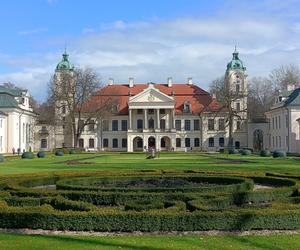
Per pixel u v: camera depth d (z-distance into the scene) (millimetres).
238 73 116500
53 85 100250
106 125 116438
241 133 111688
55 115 101625
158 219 14477
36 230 14789
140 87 122312
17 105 93375
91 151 106375
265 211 14875
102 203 19859
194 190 21188
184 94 119688
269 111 100938
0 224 15031
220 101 106938
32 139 105812
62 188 23156
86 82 99000
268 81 136375
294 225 14734
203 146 113625
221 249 12203
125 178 28156
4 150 90000
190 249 12117
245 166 43688
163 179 27844
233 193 19250
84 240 13188
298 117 84938
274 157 65375
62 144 113750
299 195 21047
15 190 21188
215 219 14461
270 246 12531
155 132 112625
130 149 112938
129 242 12922
